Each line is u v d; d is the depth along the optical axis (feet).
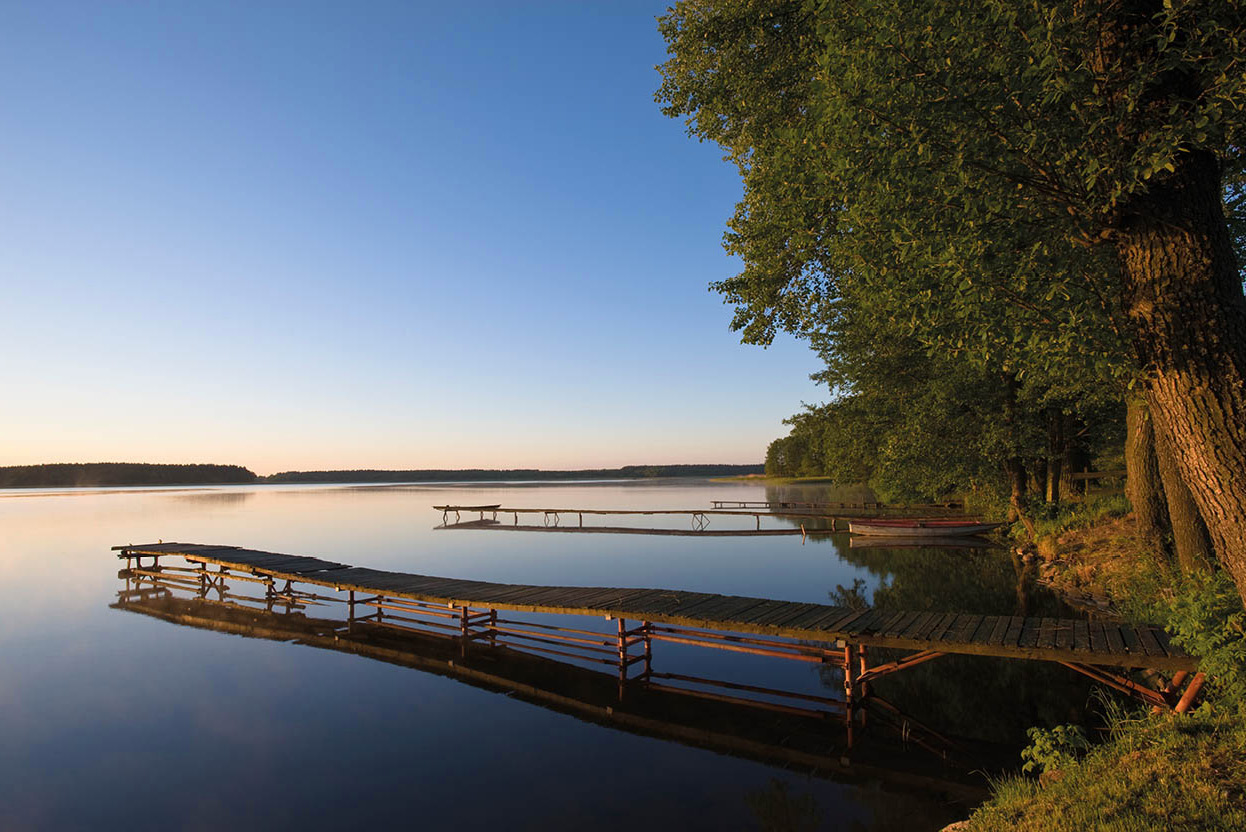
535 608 37.55
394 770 24.38
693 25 38.11
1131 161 13.08
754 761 24.16
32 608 56.90
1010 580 54.44
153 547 69.72
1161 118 13.19
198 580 65.72
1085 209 14.92
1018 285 16.47
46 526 140.05
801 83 36.17
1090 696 27.81
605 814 20.65
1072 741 19.44
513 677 35.37
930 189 17.52
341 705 31.55
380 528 128.67
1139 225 13.82
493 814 20.90
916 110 16.20
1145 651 23.03
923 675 32.01
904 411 77.82
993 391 71.77
